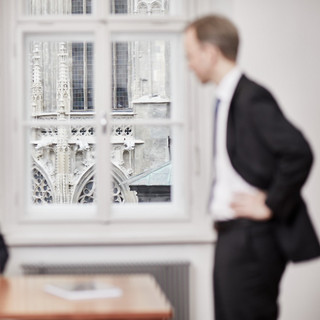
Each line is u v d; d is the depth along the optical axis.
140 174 39.06
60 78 40.62
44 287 2.71
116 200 40.00
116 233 4.43
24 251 4.38
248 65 4.40
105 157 4.45
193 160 4.48
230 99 2.63
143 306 2.37
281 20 4.39
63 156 40.22
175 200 4.61
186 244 4.42
